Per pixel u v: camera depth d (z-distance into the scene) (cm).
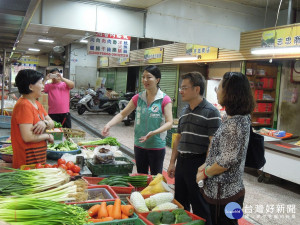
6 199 166
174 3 646
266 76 779
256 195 463
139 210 208
